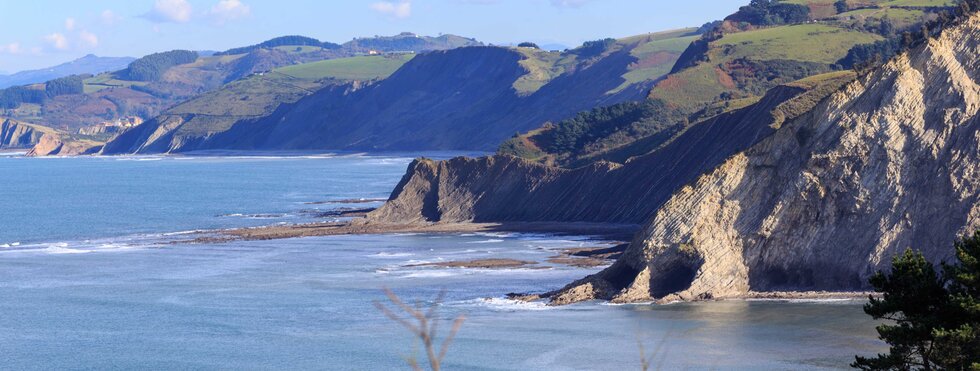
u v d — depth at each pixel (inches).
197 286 6491.1
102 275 6998.0
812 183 6018.7
